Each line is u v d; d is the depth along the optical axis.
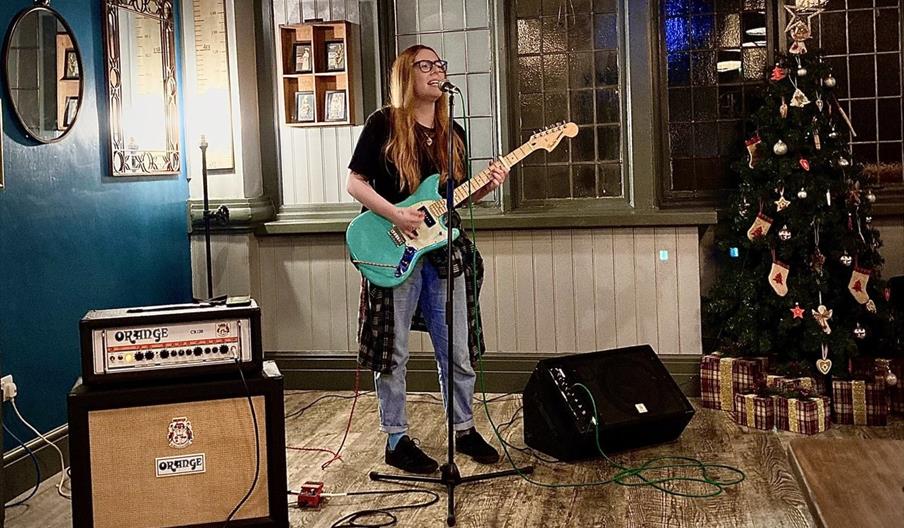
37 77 3.81
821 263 4.38
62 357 3.97
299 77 5.07
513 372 5.05
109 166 4.34
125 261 4.48
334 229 5.11
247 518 2.93
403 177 3.54
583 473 3.66
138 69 4.59
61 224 3.98
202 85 5.11
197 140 5.12
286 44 5.09
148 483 2.86
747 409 4.23
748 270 4.66
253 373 2.94
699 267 4.93
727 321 4.62
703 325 4.95
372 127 3.58
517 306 5.04
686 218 4.76
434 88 3.50
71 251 4.05
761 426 4.19
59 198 3.97
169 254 4.92
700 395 4.82
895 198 4.89
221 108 5.10
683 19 5.02
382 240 3.58
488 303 5.07
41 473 3.77
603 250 4.93
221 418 2.90
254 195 5.18
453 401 3.59
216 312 2.89
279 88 5.20
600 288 4.94
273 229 5.16
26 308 3.74
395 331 3.64
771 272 4.41
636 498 3.36
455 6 5.13
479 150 5.17
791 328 4.41
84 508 2.81
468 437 3.86
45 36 3.86
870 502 1.45
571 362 3.92
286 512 2.95
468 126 5.17
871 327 4.45
